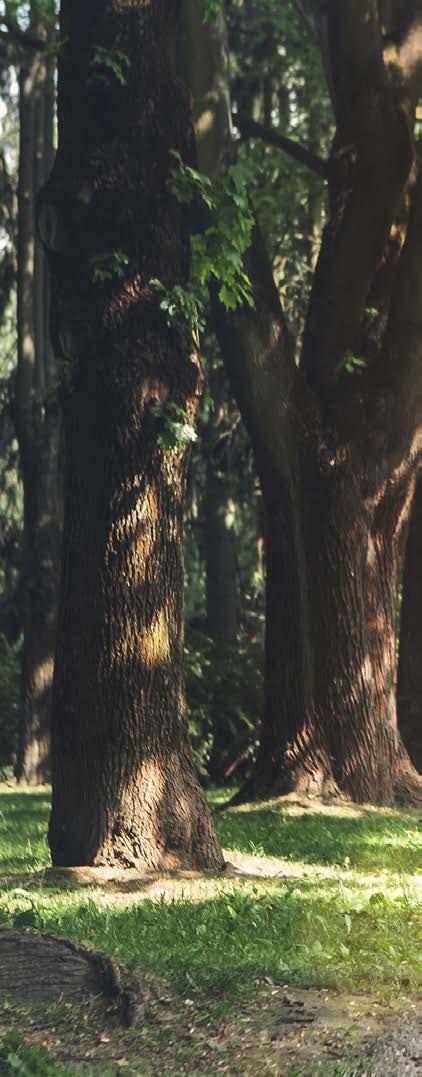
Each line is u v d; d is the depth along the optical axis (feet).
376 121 50.98
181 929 27.20
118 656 37.32
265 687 56.59
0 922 26.94
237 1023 20.57
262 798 54.95
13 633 95.66
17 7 51.78
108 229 37.68
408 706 65.57
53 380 39.11
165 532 37.93
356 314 54.54
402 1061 18.29
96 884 34.71
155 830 36.91
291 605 56.03
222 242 40.45
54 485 78.54
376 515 57.11
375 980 23.15
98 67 37.81
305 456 55.42
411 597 66.33
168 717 37.65
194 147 39.17
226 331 54.54
